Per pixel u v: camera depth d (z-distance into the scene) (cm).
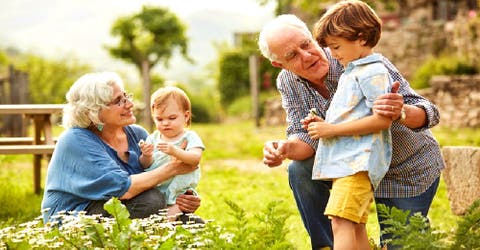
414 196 477
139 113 2128
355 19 434
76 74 4412
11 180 1048
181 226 450
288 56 474
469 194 666
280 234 462
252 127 2406
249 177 1133
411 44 2769
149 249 431
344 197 428
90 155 507
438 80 2050
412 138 471
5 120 1855
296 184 509
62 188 510
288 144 496
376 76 429
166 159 533
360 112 432
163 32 3912
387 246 483
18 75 1973
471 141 1524
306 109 503
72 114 520
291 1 3027
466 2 3175
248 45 3569
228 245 428
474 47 2356
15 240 446
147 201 507
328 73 486
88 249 429
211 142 1791
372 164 426
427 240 398
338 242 430
